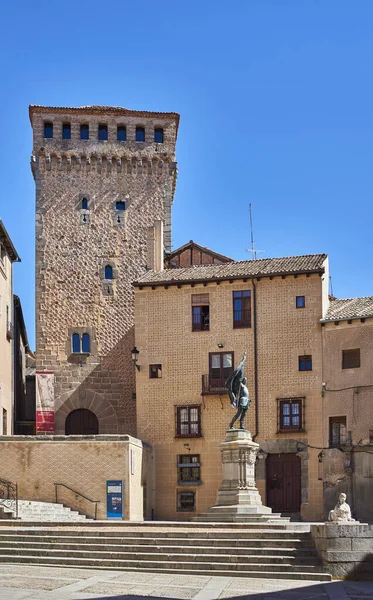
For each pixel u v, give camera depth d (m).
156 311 56.44
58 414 60.81
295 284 54.53
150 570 29.11
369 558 28.53
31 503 44.69
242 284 55.38
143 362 56.03
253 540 30.69
